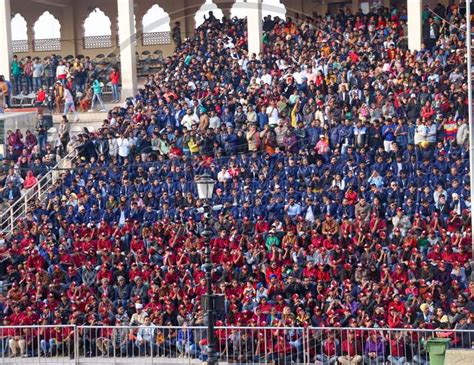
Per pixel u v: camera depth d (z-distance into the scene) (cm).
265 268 4872
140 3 8125
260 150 5659
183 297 4784
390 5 7556
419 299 4478
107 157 5869
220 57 6456
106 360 4497
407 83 5766
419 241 4838
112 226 5325
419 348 4131
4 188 5869
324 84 5975
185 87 6250
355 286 4600
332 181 5297
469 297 4450
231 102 5962
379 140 5444
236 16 7006
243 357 4347
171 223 5253
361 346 4222
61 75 6831
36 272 5138
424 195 5088
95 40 8388
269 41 6731
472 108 5019
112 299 4906
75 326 4516
